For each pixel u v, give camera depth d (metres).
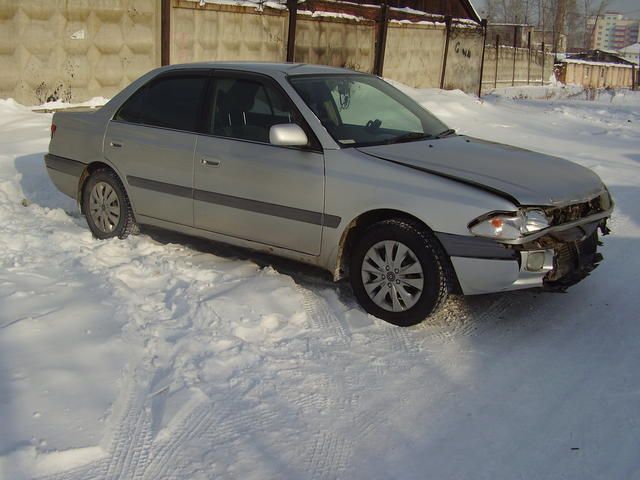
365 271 4.93
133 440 3.41
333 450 3.41
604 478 3.23
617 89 39.94
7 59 10.79
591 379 4.17
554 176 4.90
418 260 4.65
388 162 4.82
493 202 4.41
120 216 6.27
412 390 4.01
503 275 4.43
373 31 17.42
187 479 3.14
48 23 11.10
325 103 5.34
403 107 5.98
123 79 12.26
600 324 4.95
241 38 13.91
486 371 4.25
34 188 7.91
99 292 4.97
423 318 4.71
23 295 4.84
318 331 4.72
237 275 5.50
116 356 4.13
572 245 4.78
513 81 34.16
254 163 5.27
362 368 4.24
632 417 3.75
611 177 10.02
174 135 5.79
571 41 84.06
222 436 3.48
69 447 3.27
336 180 4.91
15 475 3.09
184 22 12.77
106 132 6.25
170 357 4.19
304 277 5.70
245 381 4.00
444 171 4.71
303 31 15.35
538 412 3.80
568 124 16.94
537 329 4.86
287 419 3.65
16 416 3.47
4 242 5.95
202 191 5.62
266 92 5.41
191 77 5.89
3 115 10.41
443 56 20.47
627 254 6.56
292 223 5.17
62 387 3.75
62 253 5.82
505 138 13.70
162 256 5.93
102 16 11.70
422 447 3.46
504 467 3.31
